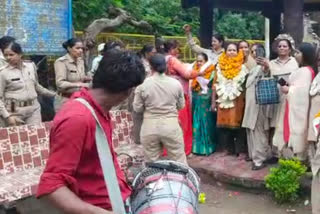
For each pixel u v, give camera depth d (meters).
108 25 9.57
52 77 8.23
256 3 10.57
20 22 6.38
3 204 3.77
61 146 1.75
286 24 6.00
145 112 4.91
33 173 4.11
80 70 5.34
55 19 6.87
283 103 5.04
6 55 4.57
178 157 4.92
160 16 13.97
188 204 2.38
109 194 1.88
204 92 6.10
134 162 4.67
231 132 6.18
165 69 4.83
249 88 5.47
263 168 5.54
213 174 5.61
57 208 1.73
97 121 1.85
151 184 2.48
